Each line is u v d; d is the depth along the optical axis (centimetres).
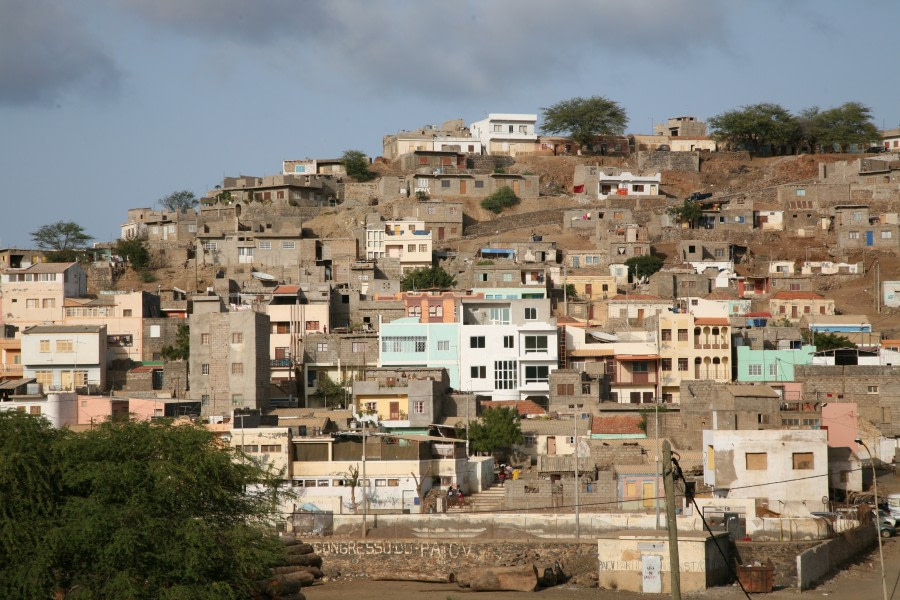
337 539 9144
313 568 8831
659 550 8381
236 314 12588
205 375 12569
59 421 11212
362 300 15712
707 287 17038
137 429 7281
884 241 19175
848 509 9875
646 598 8138
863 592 8175
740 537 9000
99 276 18662
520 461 11662
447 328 13512
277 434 10244
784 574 8531
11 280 15650
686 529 9069
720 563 8525
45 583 6431
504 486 10588
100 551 6450
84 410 11400
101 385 13675
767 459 10006
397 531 9381
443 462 10488
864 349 13950
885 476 11119
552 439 11700
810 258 19288
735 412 10494
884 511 9931
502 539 9094
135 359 14888
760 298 16925
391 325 13600
